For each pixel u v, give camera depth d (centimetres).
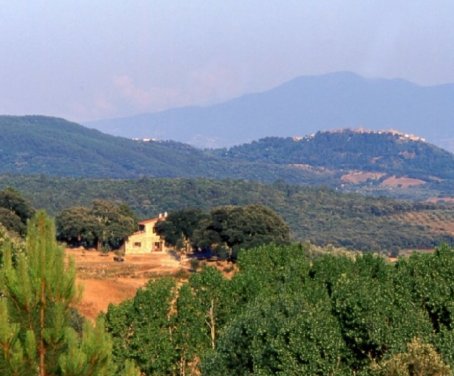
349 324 5309
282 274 8000
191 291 7294
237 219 16400
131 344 6775
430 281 6194
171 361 6988
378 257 8131
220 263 16350
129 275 15062
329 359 5078
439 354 4731
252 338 5575
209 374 5759
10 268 2791
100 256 18962
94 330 2838
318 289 6431
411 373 4312
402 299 5800
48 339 2728
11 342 2625
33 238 2848
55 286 2798
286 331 5153
